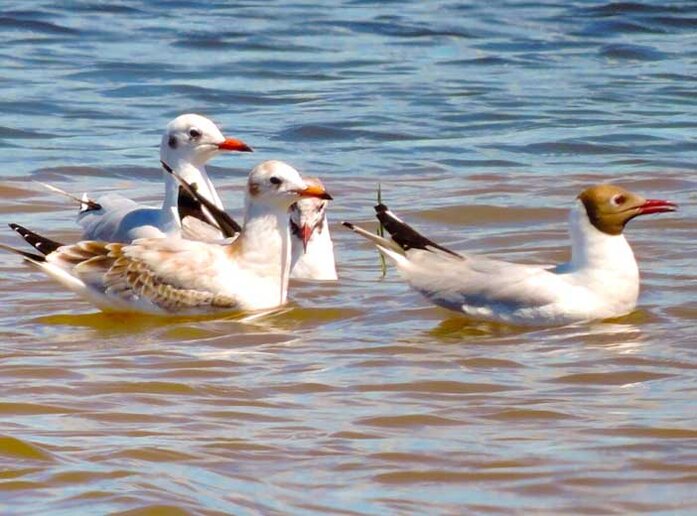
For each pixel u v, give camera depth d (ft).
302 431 37.68
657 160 76.84
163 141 58.03
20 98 92.27
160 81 99.04
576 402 39.93
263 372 42.93
